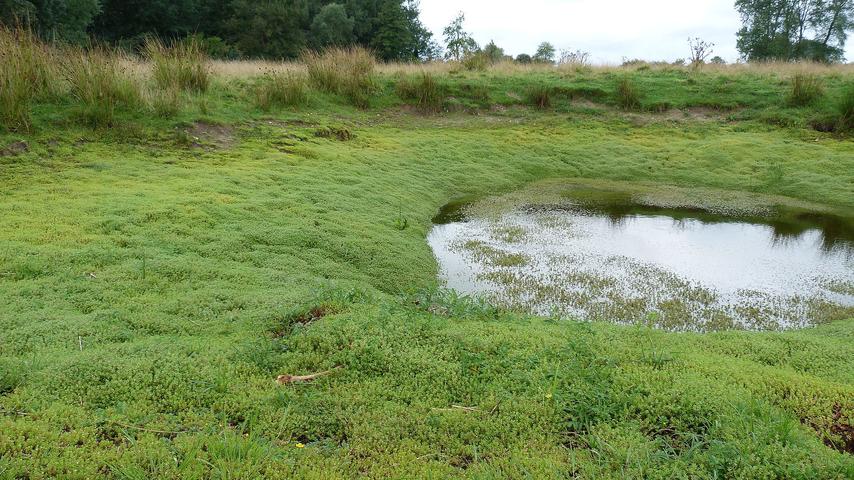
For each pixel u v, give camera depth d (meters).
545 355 3.74
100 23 29.36
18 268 4.81
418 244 7.41
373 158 10.68
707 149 12.43
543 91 14.88
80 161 7.88
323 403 3.15
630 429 3.00
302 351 3.70
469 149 12.25
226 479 2.44
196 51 11.70
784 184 10.84
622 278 6.76
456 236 8.23
